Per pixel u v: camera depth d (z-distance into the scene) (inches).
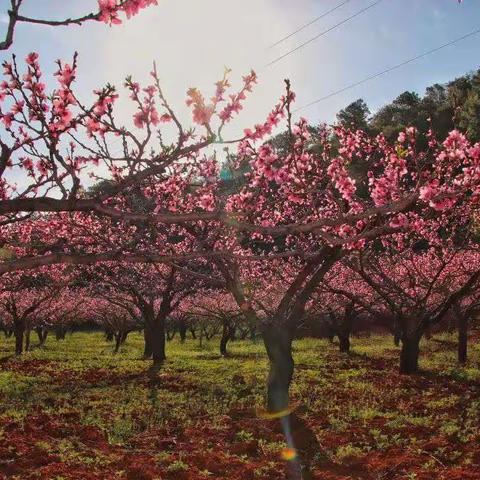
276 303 1136.8
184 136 207.8
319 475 344.8
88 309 1476.4
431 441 397.7
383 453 385.4
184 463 370.3
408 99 2578.7
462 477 321.7
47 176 273.0
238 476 345.4
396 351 1133.1
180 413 531.8
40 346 1443.2
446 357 993.5
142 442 431.5
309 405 548.7
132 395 627.5
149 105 215.2
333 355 1058.1
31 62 217.8
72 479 329.7
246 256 207.0
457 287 943.0
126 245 207.0
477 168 308.8
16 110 217.5
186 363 943.0
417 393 614.2
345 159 474.0
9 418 514.9
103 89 211.9
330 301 1063.6
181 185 461.1
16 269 186.1
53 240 545.0
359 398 583.5
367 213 215.9
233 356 1093.8
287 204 569.3
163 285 1026.1
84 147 216.7
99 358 1075.9
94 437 441.7
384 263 940.6
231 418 505.7
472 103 1429.6
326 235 218.2
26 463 367.2
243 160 364.8
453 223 761.0
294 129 384.8
